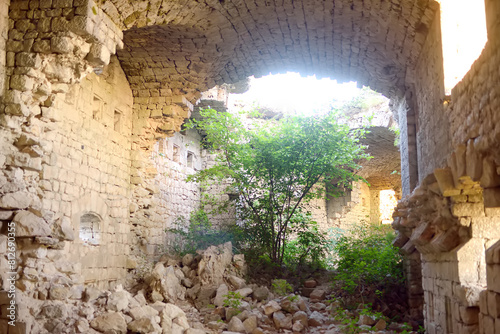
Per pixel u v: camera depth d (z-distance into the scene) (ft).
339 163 53.52
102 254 39.09
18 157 27.22
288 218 53.36
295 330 36.09
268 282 49.42
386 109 67.36
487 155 18.85
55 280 27.81
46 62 28.60
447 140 26.99
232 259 48.73
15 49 28.22
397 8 32.32
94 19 28.86
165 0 32.65
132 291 41.34
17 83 27.73
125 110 44.57
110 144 41.42
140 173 45.73
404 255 45.65
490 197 18.98
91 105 38.24
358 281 45.50
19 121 27.81
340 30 39.83
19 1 28.73
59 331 25.61
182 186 60.23
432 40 30.99
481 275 25.27
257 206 54.44
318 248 55.52
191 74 44.32
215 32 39.24
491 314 19.10
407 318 42.75
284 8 37.52
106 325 27.53
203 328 35.09
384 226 61.67
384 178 94.73
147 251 46.65
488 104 18.33
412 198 32.81
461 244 26.00
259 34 41.37
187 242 56.03
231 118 53.83
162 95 45.78
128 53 42.34
